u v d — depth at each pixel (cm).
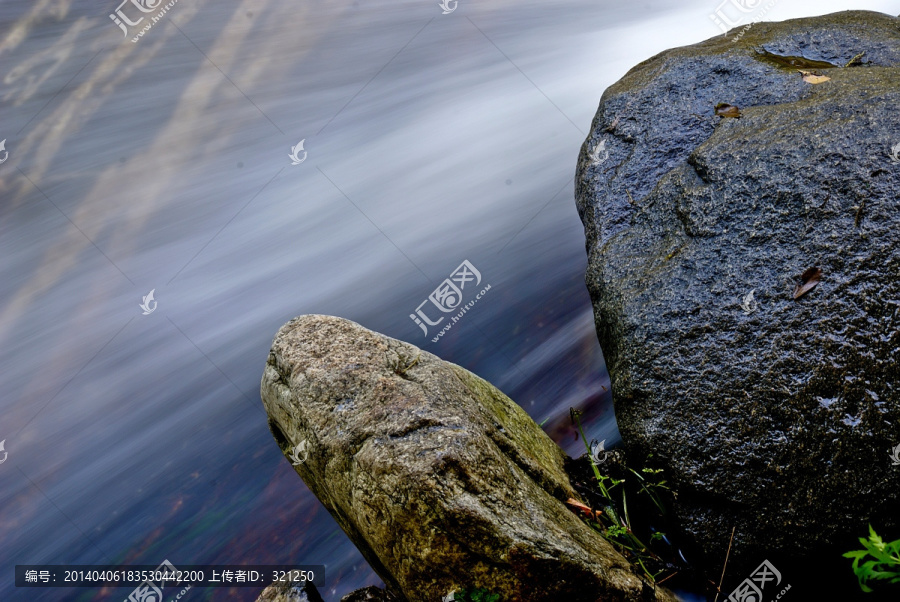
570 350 551
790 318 309
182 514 493
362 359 329
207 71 916
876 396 291
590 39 972
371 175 789
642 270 370
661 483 325
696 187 366
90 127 845
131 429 564
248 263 700
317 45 970
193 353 622
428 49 974
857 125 332
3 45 913
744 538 306
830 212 316
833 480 293
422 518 260
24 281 700
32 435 568
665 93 457
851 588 303
